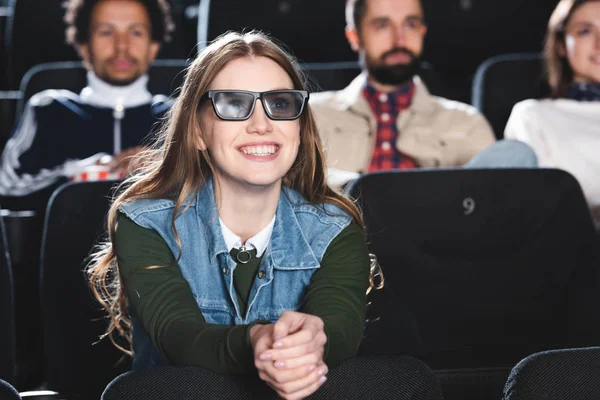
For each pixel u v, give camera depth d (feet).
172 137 3.95
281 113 3.72
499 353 5.06
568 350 2.99
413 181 5.06
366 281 4.00
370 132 7.40
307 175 4.11
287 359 2.90
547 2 9.31
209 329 3.37
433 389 3.08
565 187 5.17
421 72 8.54
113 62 7.80
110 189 5.12
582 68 7.57
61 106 7.77
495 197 5.11
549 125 7.50
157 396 2.89
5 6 11.02
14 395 2.84
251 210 3.94
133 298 3.76
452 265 5.06
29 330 6.38
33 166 7.64
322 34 8.78
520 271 5.11
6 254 4.58
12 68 9.09
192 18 9.80
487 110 8.23
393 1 7.39
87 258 4.88
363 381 3.03
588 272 5.15
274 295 3.99
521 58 8.30
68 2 8.99
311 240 4.01
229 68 3.76
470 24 9.32
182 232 3.94
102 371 5.02
